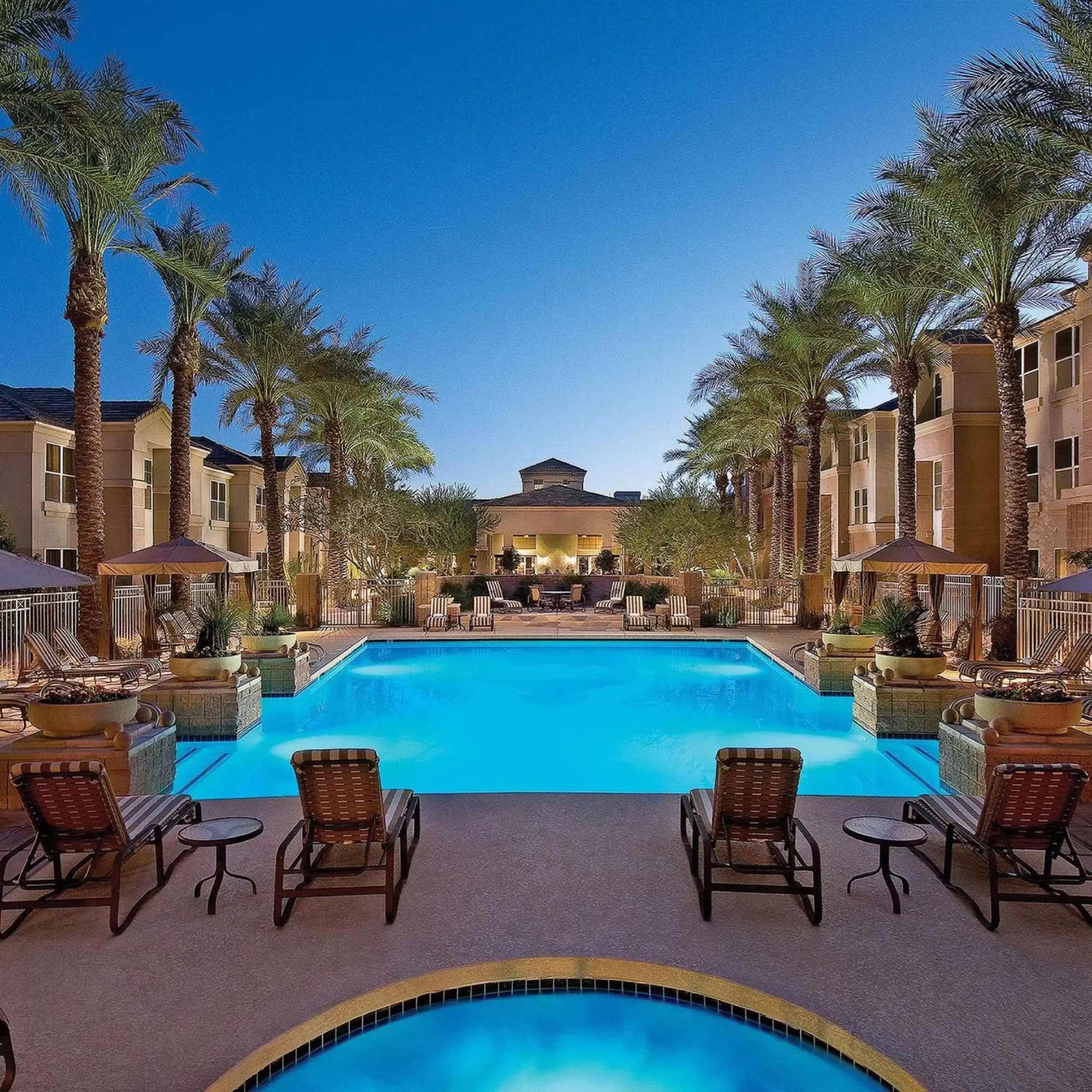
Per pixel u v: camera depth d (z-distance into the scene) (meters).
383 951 4.78
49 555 24.66
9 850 6.33
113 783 7.29
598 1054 4.12
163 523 31.88
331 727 12.87
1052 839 5.34
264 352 25.34
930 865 6.01
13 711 11.92
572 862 6.18
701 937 4.96
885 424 32.31
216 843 5.25
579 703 14.96
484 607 25.03
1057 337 23.05
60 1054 3.80
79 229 16.61
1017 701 7.73
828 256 20.41
